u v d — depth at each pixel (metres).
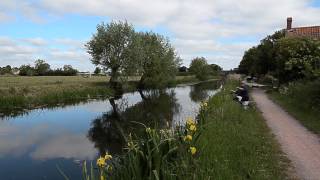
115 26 53.09
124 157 7.25
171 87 68.31
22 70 101.56
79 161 15.02
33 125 24.14
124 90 55.31
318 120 16.94
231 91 32.09
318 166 9.84
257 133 14.19
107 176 6.85
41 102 36.25
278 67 35.03
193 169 7.61
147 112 29.78
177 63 66.06
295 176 8.99
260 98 30.78
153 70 60.59
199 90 58.81
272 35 54.03
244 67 84.56
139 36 55.16
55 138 19.81
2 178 12.92
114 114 29.47
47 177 12.98
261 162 10.02
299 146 12.17
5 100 32.22
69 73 104.38
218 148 10.12
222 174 7.78
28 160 15.27
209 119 15.03
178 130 9.10
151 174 6.50
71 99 41.28
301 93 22.53
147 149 6.93
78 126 23.75
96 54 53.41
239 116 17.41
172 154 7.62
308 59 32.06
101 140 19.14
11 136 20.33
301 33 48.66
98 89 46.47
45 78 76.00
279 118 18.61
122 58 52.78
